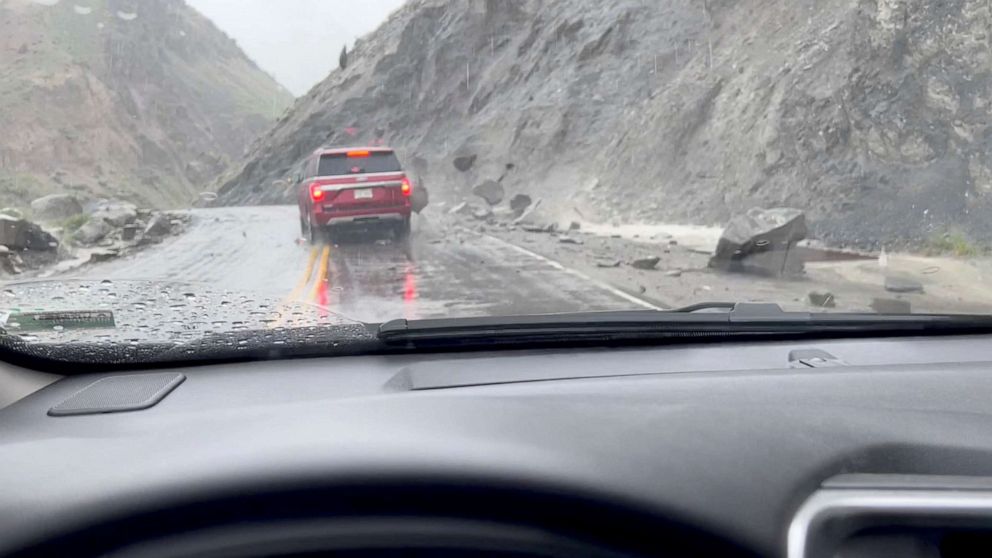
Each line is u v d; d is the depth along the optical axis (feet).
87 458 6.56
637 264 41.96
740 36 103.50
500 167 135.03
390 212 52.03
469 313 29.27
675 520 5.83
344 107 198.49
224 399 8.18
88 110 362.53
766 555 5.75
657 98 106.32
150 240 61.87
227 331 11.48
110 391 8.52
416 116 181.27
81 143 344.08
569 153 123.95
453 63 182.39
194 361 9.65
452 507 5.97
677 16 129.90
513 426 6.82
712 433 6.69
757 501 5.93
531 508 5.92
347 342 9.96
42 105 356.38
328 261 45.44
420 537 5.83
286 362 9.78
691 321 10.39
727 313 10.78
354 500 5.95
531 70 154.10
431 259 46.26
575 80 135.03
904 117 63.87
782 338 10.78
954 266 42.70
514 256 47.73
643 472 6.12
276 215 92.22
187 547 5.80
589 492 5.89
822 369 8.63
